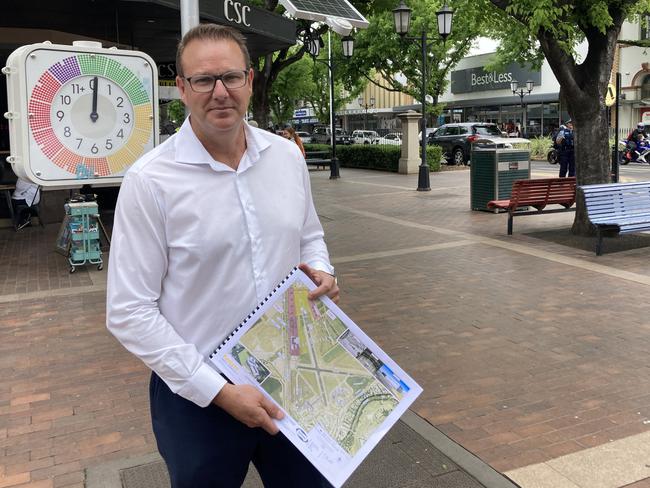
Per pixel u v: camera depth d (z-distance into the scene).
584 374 4.54
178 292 1.92
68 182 7.13
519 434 3.70
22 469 3.45
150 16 9.92
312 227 2.31
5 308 6.47
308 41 17.59
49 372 4.81
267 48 12.31
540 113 39.50
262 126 18.36
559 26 8.29
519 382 4.43
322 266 2.20
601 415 3.91
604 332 5.39
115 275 1.86
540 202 10.26
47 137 6.94
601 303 6.20
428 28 27.88
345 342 2.01
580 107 9.20
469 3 9.55
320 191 17.42
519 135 37.19
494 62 33.34
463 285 7.01
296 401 1.92
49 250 9.39
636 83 32.69
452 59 30.08
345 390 1.97
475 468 3.31
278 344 1.93
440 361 4.86
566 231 9.97
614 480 3.19
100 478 3.32
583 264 7.82
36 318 6.14
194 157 1.89
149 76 7.41
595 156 9.32
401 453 3.47
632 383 4.37
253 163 1.98
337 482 1.88
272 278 2.00
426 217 12.10
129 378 4.68
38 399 4.34
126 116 7.33
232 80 1.86
